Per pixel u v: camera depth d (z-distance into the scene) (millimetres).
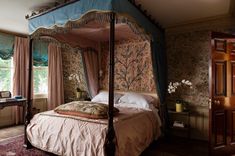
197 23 3852
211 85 3021
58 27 2855
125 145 2457
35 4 3098
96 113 2691
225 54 3203
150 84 4125
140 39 4242
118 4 2211
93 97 4598
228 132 3219
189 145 3494
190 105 3936
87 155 2312
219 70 3170
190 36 3961
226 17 3561
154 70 3594
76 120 2697
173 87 3857
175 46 4117
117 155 2299
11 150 3105
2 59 4723
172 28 4117
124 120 2709
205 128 3768
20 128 4500
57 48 5477
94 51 4652
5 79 4855
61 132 2664
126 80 4441
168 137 3939
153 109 3592
